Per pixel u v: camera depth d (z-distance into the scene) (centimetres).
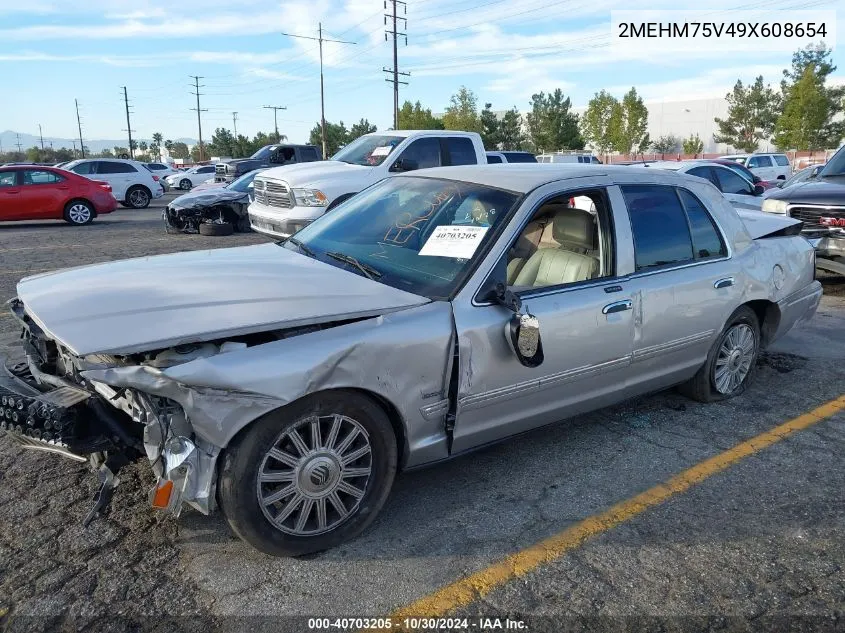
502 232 342
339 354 279
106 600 269
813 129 4747
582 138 6131
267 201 1053
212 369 255
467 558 301
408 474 376
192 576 284
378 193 430
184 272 343
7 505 333
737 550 311
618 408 472
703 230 440
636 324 387
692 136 6669
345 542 308
